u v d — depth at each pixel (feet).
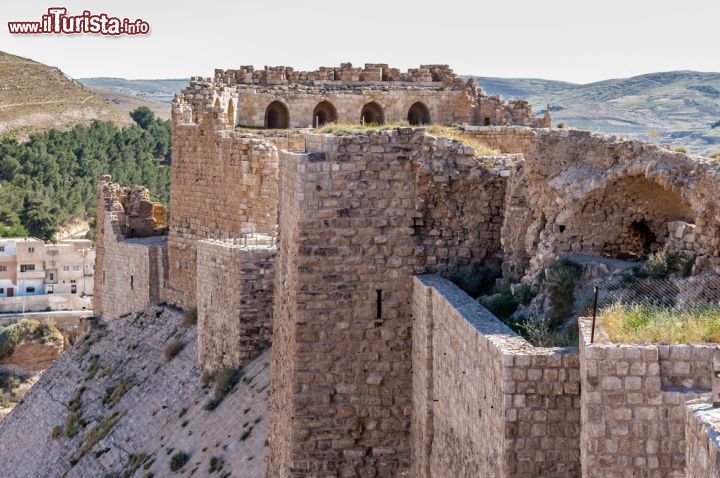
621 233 94.12
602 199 93.40
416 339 102.89
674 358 63.72
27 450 210.59
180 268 211.00
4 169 655.35
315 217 104.27
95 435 187.62
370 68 233.96
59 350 369.91
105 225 247.91
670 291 81.87
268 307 163.12
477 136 178.19
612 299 81.25
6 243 508.12
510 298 94.07
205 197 201.46
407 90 231.30
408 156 105.50
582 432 66.03
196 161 203.72
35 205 605.31
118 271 238.89
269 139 191.83
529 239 100.01
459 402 83.82
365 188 104.88
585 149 95.76
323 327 104.83
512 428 69.62
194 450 152.25
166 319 212.64
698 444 51.47
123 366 209.46
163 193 649.61
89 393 209.67
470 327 79.56
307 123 226.38
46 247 510.58
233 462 139.23
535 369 69.51
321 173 104.12
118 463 174.40
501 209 107.14
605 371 63.87
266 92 224.12
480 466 76.38
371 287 105.29
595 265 88.89
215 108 197.57
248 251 162.71
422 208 105.60
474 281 106.11
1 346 364.17
